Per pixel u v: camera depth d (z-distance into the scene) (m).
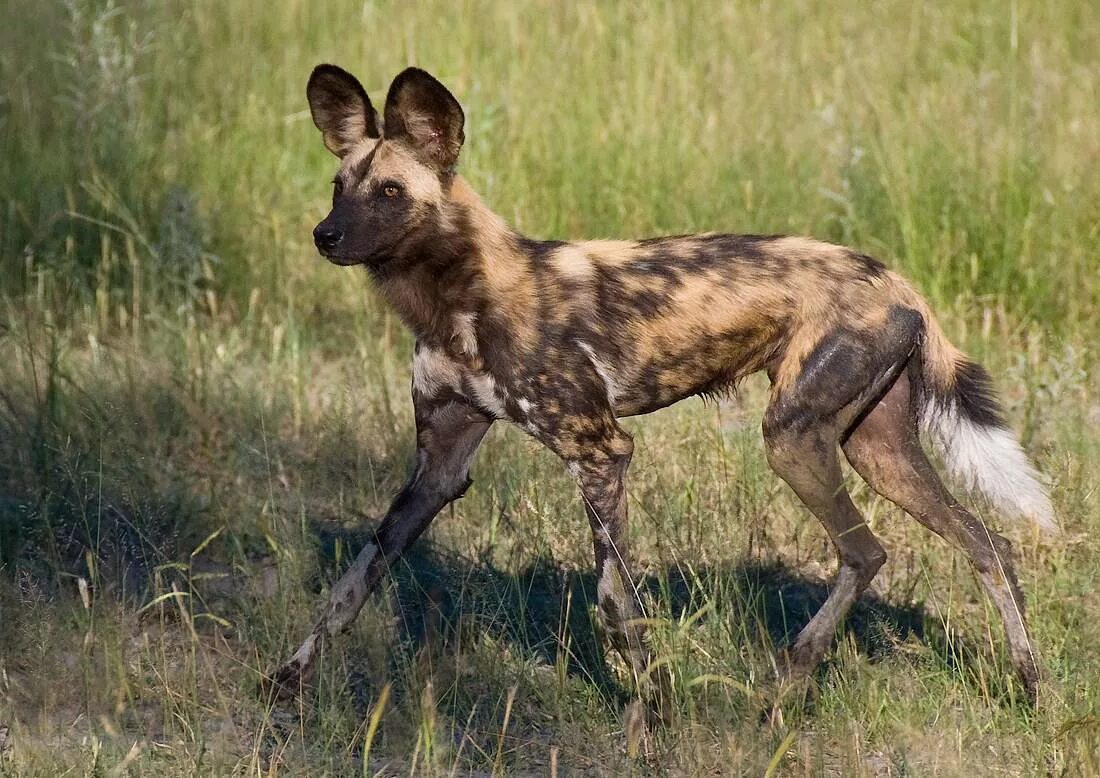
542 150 20.81
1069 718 10.10
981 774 9.77
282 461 14.94
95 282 18.81
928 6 25.47
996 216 18.81
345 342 18.16
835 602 11.03
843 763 9.83
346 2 25.86
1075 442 14.30
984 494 11.41
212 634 11.77
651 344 11.06
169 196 18.84
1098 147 19.91
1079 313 17.94
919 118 20.70
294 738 10.34
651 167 20.05
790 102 22.05
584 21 24.44
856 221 18.81
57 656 10.98
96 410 14.52
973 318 18.02
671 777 9.98
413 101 11.02
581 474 10.98
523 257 11.12
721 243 11.33
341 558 12.94
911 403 11.31
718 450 14.09
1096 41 23.89
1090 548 12.64
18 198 19.50
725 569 12.04
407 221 10.97
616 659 11.25
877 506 13.70
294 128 22.06
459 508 13.98
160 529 12.99
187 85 22.97
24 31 22.98
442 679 10.84
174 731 10.15
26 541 12.52
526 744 10.41
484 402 11.13
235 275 18.97
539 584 12.73
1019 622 10.80
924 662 11.35
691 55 23.83
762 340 11.17
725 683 10.43
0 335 16.92
